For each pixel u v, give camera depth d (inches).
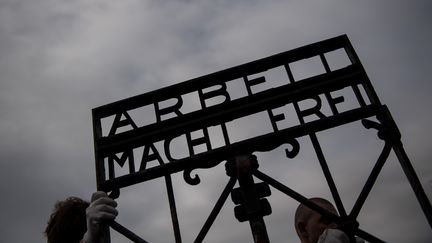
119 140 87.9
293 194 75.2
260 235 71.6
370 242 69.5
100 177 82.9
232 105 88.2
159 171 82.4
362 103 83.2
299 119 84.0
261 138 82.3
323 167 77.0
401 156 76.4
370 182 74.4
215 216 75.7
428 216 69.4
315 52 92.9
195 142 85.7
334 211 109.9
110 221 75.2
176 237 73.5
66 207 88.4
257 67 93.4
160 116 90.7
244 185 77.5
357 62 88.4
